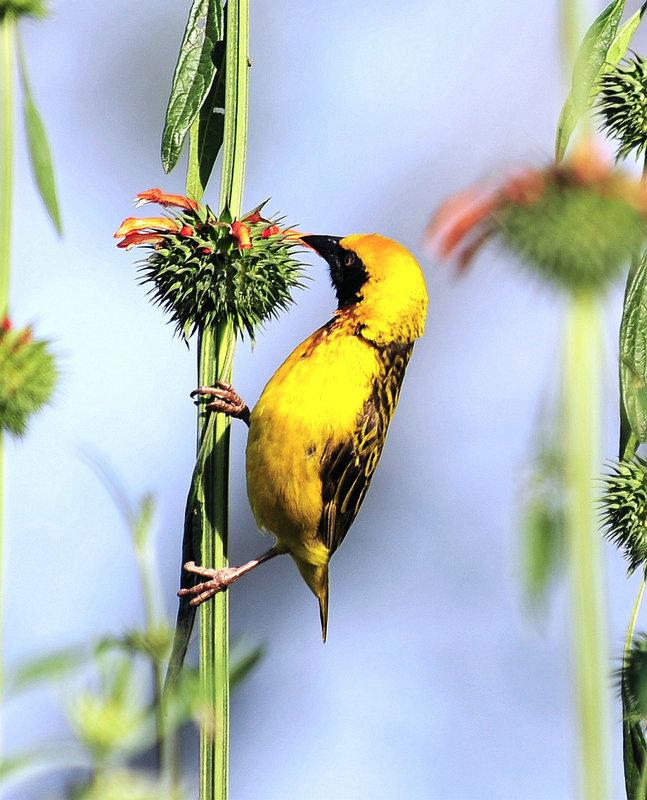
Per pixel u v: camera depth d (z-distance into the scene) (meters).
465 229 3.30
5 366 6.74
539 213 3.14
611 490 6.30
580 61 3.23
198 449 7.96
